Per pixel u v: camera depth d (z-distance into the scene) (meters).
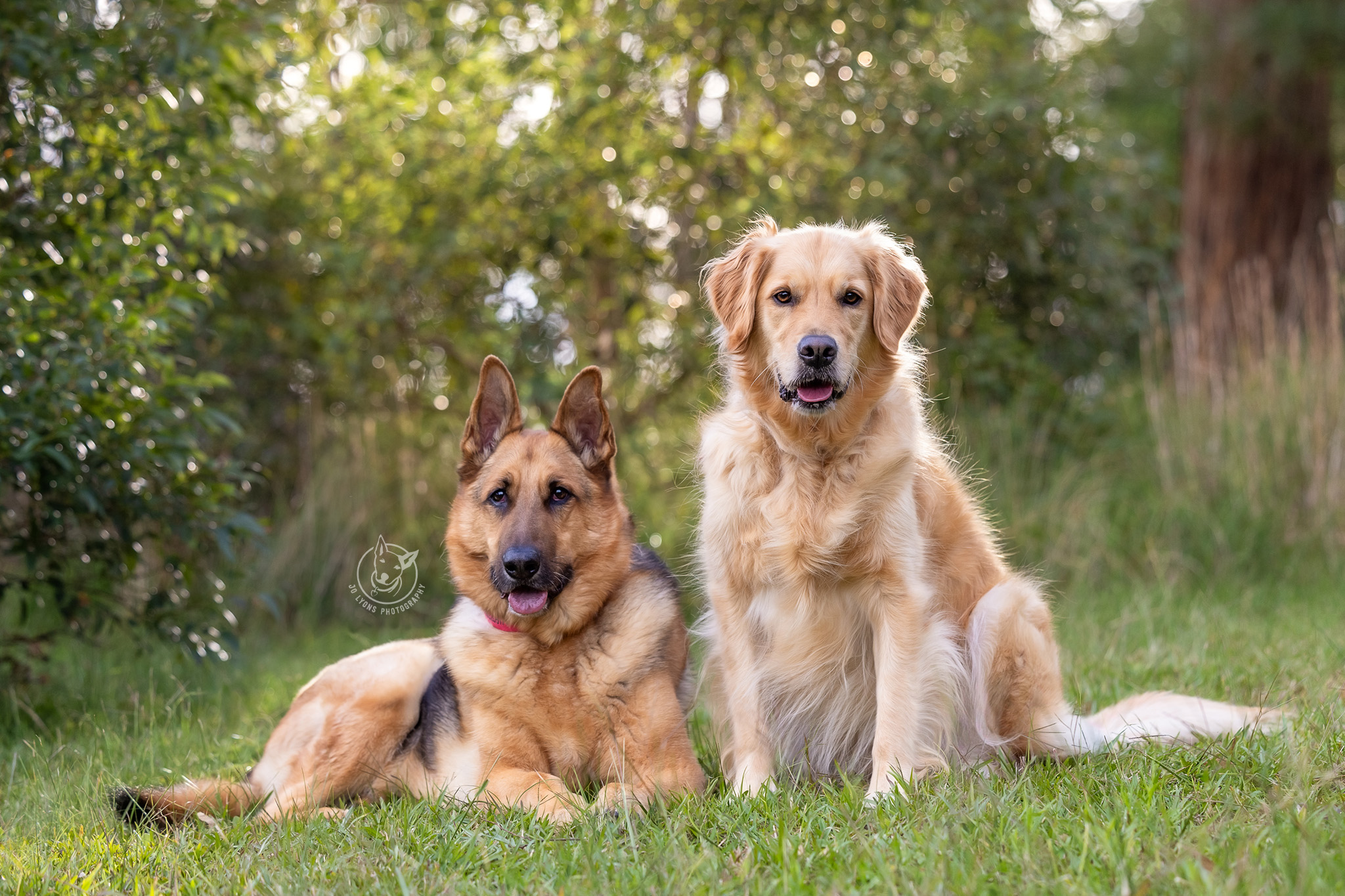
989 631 4.82
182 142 7.04
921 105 10.61
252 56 9.34
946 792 3.81
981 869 2.99
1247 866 2.79
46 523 6.55
